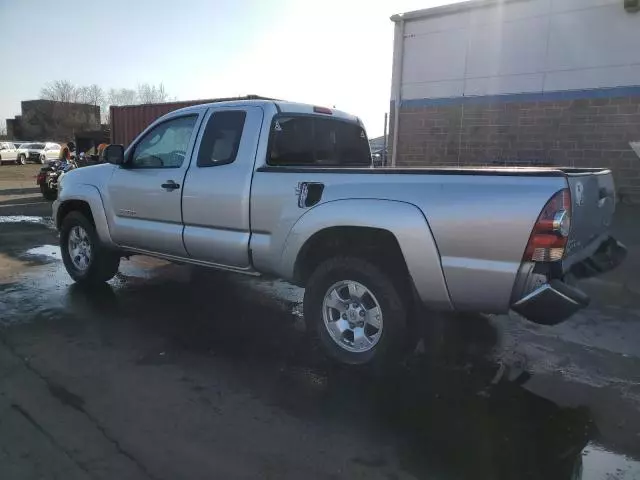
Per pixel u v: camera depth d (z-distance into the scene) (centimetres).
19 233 1014
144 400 348
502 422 327
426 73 1024
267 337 470
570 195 320
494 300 341
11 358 412
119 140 1784
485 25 939
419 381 384
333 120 539
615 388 374
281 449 295
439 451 295
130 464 277
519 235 323
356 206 378
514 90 924
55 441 297
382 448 297
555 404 350
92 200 578
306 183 407
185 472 271
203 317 521
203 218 477
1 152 3622
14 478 262
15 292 595
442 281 353
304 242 408
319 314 414
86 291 604
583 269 365
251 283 657
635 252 675
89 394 355
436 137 1025
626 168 829
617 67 820
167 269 725
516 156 935
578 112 863
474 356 429
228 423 321
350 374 395
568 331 486
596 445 302
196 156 488
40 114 7712
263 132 451
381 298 383
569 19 853
